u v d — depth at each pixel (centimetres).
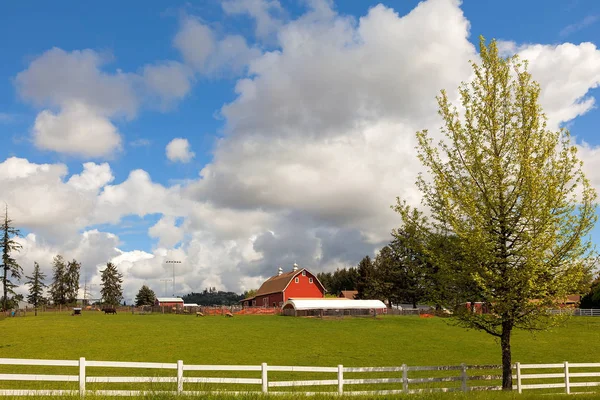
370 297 10350
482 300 2067
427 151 2189
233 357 3894
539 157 2031
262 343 4609
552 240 1928
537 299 2002
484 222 2031
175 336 4862
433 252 2127
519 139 2059
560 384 2412
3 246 8044
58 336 4716
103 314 8219
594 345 4950
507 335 2133
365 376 3209
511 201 2041
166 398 1648
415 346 4703
